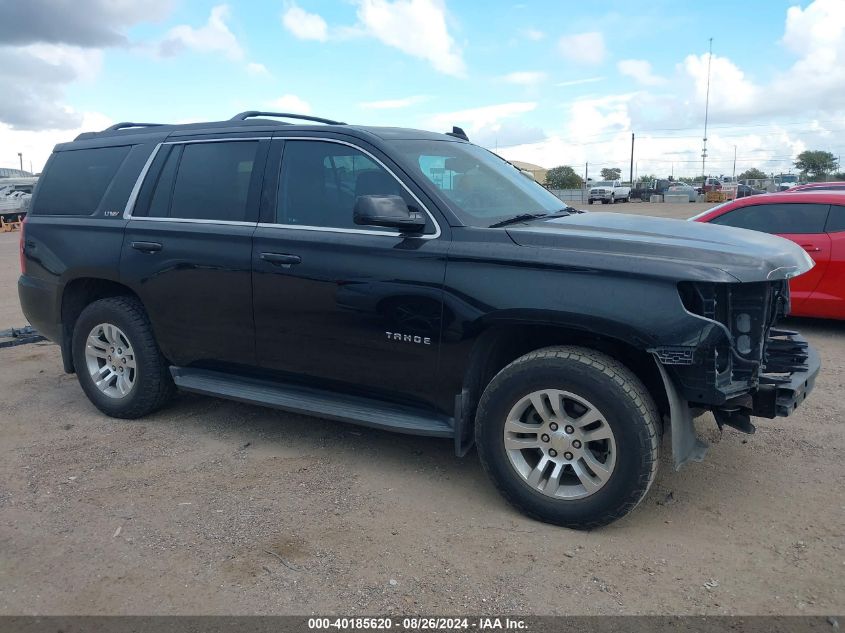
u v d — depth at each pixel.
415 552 3.22
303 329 4.07
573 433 3.34
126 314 4.85
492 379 3.53
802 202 7.45
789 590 2.90
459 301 3.53
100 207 4.98
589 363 3.25
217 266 4.34
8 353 7.18
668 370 3.22
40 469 4.18
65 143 5.43
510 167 4.82
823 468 4.09
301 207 4.14
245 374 4.50
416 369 3.75
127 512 3.62
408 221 3.62
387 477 4.04
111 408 5.02
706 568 3.07
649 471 3.18
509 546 3.27
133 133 5.06
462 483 3.96
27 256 5.32
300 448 4.49
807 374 3.50
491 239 3.53
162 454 4.40
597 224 3.84
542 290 3.32
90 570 3.10
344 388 4.09
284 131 4.30
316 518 3.55
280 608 2.82
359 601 2.86
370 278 3.79
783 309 4.00
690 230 3.74
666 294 3.11
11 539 3.36
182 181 4.66
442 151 4.26
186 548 3.27
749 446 4.43
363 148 3.98
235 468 4.18
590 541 3.31
